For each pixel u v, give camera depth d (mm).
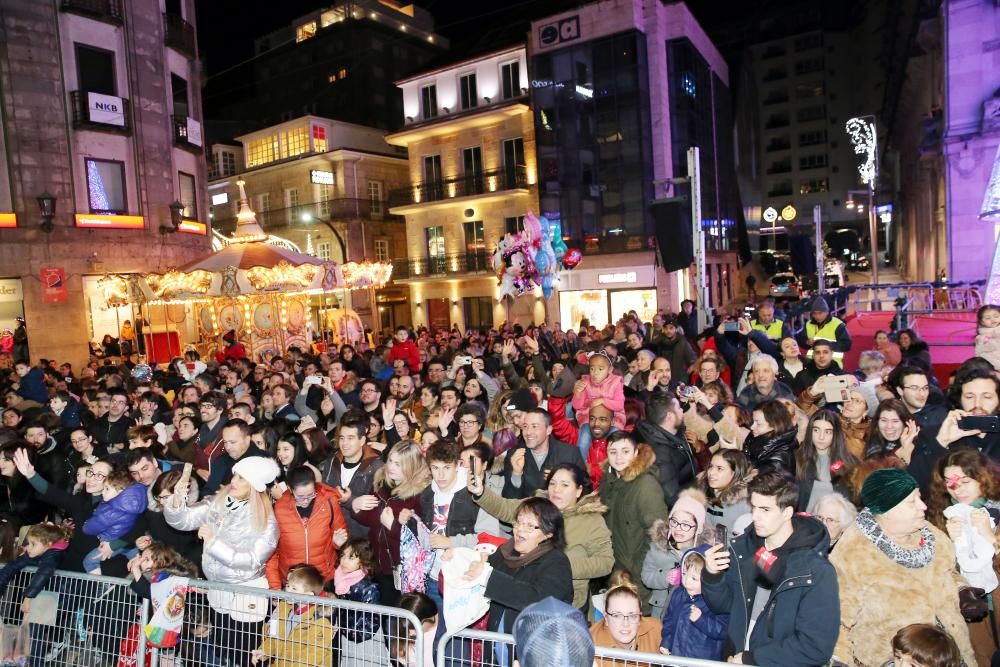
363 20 44969
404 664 3541
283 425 6945
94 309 20469
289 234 36781
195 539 4836
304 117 35656
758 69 67500
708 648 3385
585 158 27859
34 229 19359
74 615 4262
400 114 46906
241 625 3861
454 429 6559
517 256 10453
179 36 23797
